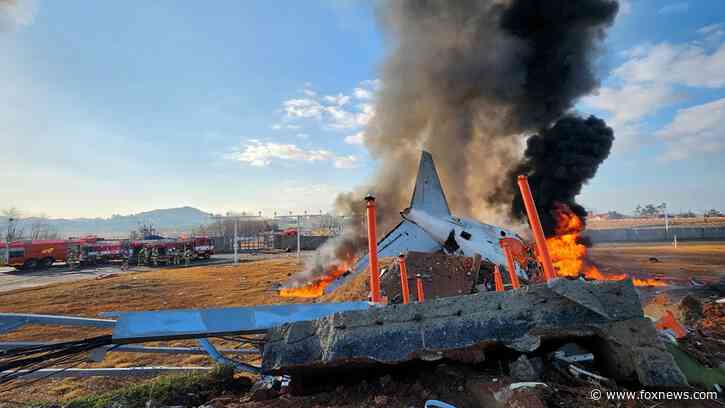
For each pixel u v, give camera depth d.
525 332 3.16
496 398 2.83
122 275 28.22
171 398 4.11
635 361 3.04
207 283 21.41
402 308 3.45
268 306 3.99
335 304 4.18
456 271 11.02
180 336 3.59
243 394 4.16
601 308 3.16
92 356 3.81
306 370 3.49
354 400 3.22
